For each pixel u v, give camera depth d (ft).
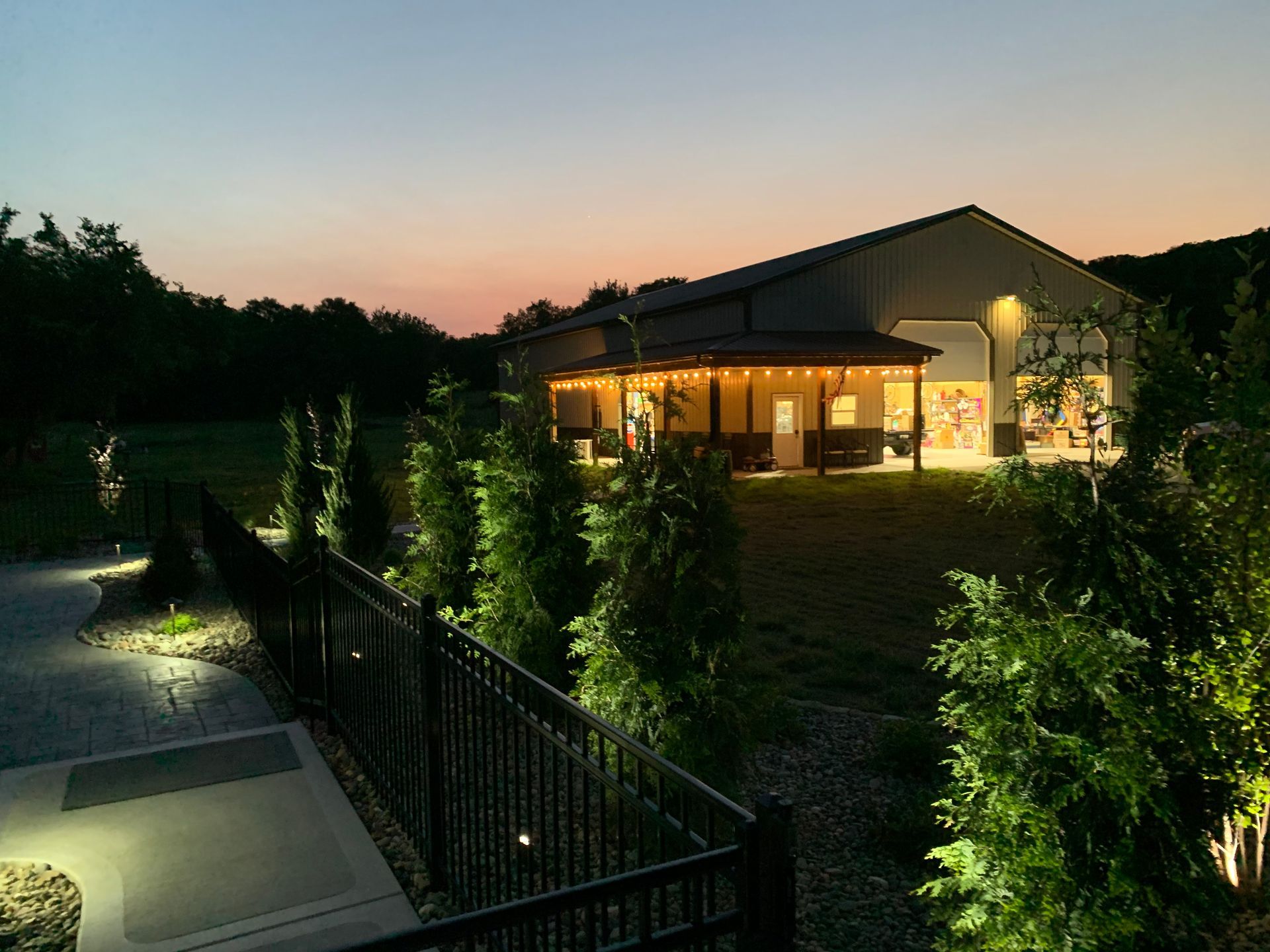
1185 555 10.82
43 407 91.91
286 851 14.67
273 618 25.27
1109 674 9.28
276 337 250.78
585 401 109.50
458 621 22.53
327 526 35.22
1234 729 10.62
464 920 5.75
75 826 15.57
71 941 12.28
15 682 25.04
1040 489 11.31
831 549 45.32
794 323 84.23
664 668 14.23
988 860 10.51
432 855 13.71
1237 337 11.35
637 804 7.88
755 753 18.81
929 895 13.71
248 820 15.85
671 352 85.76
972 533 49.26
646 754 7.70
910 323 90.07
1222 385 11.16
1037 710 10.23
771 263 105.60
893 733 18.98
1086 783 9.79
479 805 13.76
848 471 81.56
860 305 87.10
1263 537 10.77
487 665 14.03
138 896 13.24
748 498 64.64
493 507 20.92
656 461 14.84
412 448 27.50
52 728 21.25
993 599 10.87
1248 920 12.34
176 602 32.83
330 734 20.56
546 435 21.18
